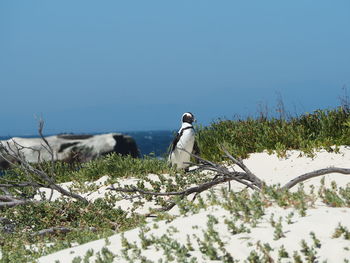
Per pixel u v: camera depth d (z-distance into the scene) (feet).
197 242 22.88
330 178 47.06
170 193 40.11
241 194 28.27
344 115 62.59
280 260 20.38
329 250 20.86
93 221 40.70
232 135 64.54
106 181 57.06
